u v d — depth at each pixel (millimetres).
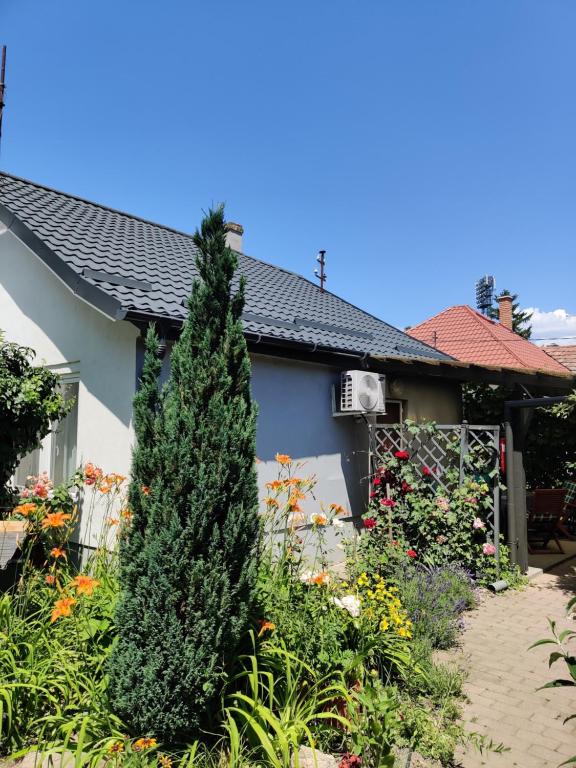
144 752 2609
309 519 6281
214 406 2918
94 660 3143
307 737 2889
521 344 18781
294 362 7277
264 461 6676
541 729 3537
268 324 7359
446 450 7855
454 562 6461
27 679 3029
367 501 8312
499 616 5688
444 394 10359
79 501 6035
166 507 2795
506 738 3416
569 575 7434
